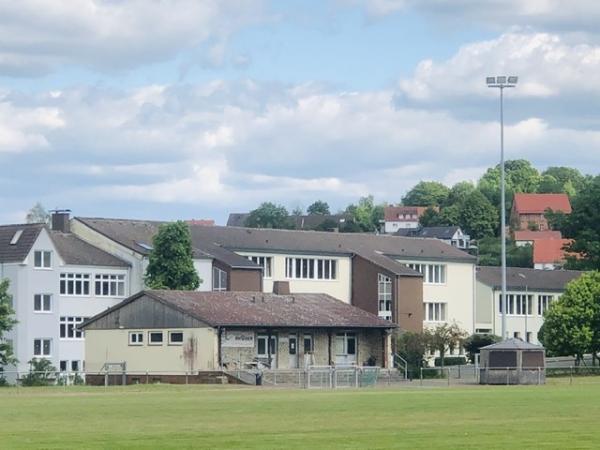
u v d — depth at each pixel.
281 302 155.25
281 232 189.38
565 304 155.12
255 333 145.50
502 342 128.75
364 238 197.75
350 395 98.19
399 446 50.47
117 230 177.75
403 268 187.38
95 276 169.50
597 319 153.38
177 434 56.62
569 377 142.25
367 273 188.00
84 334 150.12
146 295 145.38
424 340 168.00
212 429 59.59
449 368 153.12
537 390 108.62
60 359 165.00
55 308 164.75
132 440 53.56
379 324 158.00
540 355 128.50
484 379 128.50
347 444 51.41
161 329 143.75
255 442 52.44
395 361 161.12
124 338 146.12
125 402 86.38
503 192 147.75
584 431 57.78
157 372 142.12
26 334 161.62
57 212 178.38
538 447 50.00
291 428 60.06
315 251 186.25
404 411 73.94
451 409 75.94
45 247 164.25
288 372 137.75
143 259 172.12
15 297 161.88
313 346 152.25
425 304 198.50
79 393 105.56
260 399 90.56
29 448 50.00
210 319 140.62
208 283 172.00
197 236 179.88
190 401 87.62
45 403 85.25
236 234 184.12
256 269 175.12
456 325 181.75
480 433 56.75
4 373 146.25
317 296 162.88
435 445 50.91
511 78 147.75
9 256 162.62
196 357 141.25
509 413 71.56
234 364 141.50
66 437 55.16
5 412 73.81
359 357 157.38
